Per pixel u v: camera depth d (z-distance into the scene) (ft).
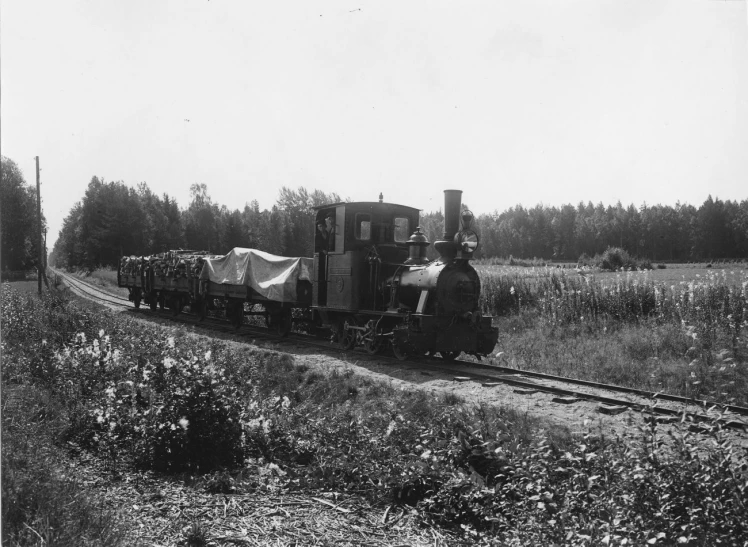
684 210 226.38
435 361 40.57
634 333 47.14
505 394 29.91
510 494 16.22
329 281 48.52
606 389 31.35
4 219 191.42
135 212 239.71
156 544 13.01
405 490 17.42
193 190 301.84
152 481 17.62
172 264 74.84
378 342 42.55
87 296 108.68
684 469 13.74
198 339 46.57
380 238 45.73
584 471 14.99
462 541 14.71
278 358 38.63
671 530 12.50
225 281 61.05
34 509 13.21
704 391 31.53
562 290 58.29
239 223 268.21
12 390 25.21
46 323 44.88
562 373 38.04
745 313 44.98
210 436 19.25
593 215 293.23
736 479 13.26
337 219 47.32
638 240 256.11
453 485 16.40
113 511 14.37
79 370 25.63
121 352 27.25
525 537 13.19
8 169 193.57
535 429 21.80
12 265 195.93
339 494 17.52
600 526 12.60
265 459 20.21
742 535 12.22
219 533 13.88
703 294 49.39
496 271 75.25
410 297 40.68
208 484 17.34
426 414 25.14
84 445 20.84
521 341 49.98
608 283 59.41
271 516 15.34
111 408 20.58
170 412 19.12
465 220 39.78
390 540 14.46
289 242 261.65
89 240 232.53
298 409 26.11
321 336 55.11
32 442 18.63
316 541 13.97
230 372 32.48
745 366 34.65
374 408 27.43
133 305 94.58
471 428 20.11
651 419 15.75
